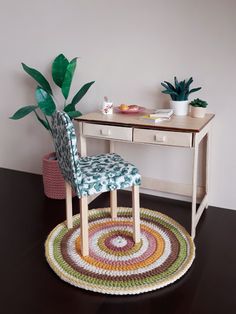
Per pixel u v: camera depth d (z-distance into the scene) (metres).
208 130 2.32
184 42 2.35
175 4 2.31
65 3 2.70
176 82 2.32
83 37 2.71
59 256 1.99
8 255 2.01
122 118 2.28
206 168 2.47
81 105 2.89
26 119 3.23
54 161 2.65
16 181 3.15
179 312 1.58
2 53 3.14
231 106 2.33
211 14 2.22
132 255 2.01
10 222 2.39
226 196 2.53
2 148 3.46
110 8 2.54
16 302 1.64
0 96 3.29
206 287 1.75
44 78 2.70
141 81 2.58
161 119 2.20
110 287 1.72
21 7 2.91
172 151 2.62
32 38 2.95
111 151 2.81
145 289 1.71
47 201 2.72
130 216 2.47
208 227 2.31
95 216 2.47
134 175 1.97
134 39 2.51
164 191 2.73
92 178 1.88
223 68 2.29
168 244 2.12
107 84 2.72
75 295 1.70
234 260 1.96
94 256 2.00
